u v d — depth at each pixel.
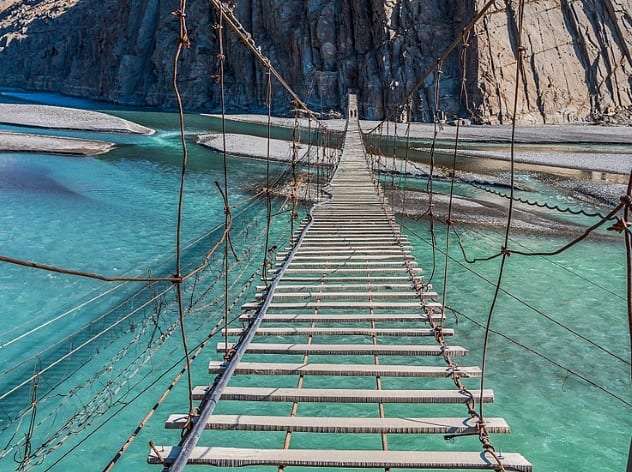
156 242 18.83
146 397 9.52
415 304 8.96
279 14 75.81
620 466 8.18
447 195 27.44
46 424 8.70
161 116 70.38
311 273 10.94
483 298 14.36
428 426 5.12
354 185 21.09
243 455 4.72
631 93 72.88
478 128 60.72
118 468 7.84
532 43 68.31
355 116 65.00
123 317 12.62
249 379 10.26
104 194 26.09
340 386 10.21
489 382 10.37
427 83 65.81
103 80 107.56
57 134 48.47
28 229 19.77
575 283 15.52
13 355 10.77
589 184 31.23
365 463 4.66
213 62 85.81
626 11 74.38
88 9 126.06
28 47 138.00
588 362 11.11
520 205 25.84
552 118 67.94
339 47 71.44
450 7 66.81
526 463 4.57
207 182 29.94
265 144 44.16
